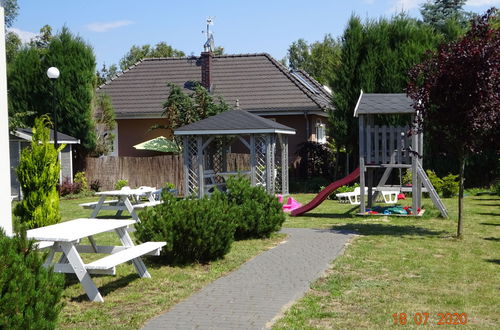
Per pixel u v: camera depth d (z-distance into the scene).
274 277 8.12
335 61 24.22
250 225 11.57
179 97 25.52
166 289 7.53
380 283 7.64
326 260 9.27
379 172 23.31
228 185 12.14
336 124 23.53
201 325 5.86
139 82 30.56
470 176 22.92
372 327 5.75
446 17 36.69
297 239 11.62
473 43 10.59
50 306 5.01
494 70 10.39
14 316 4.55
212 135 20.50
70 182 24.69
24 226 5.30
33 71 25.62
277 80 28.94
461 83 10.59
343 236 11.89
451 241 11.18
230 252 10.17
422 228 13.09
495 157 22.11
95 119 26.59
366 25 23.61
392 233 12.31
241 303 6.72
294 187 24.94
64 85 25.47
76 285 7.70
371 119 16.02
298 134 27.56
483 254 9.79
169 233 8.90
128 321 6.10
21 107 25.70
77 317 6.25
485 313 6.26
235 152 27.89
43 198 12.32
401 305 6.56
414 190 15.16
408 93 11.51
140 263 8.15
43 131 12.57
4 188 6.12
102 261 7.10
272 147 21.23
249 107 27.67
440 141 11.55
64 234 6.98
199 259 9.23
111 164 26.39
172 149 25.98
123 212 17.70
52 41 25.86
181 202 9.51
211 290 7.42
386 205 18.77
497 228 12.99
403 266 8.73
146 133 28.81
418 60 22.56
